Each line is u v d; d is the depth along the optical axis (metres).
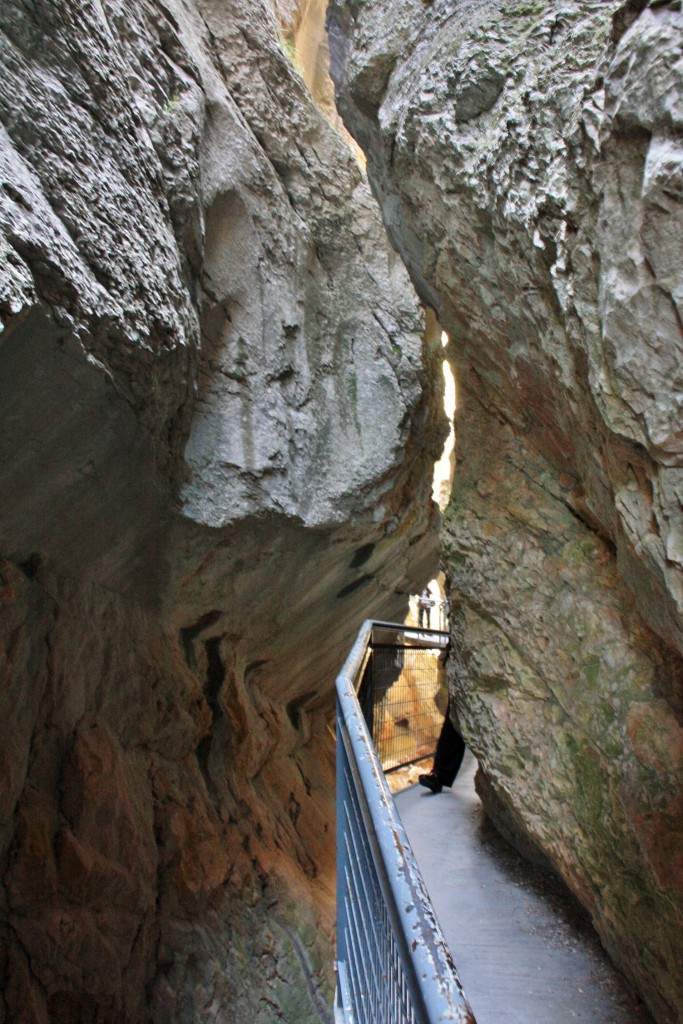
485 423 3.21
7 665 3.06
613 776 2.29
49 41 2.69
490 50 2.23
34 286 2.27
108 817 3.54
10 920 3.01
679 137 1.34
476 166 2.26
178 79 3.61
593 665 2.44
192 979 3.82
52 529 3.26
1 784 2.98
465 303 2.86
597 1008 2.22
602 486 2.14
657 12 1.40
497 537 2.97
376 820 1.23
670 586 1.58
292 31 7.91
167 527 3.86
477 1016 2.17
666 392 1.46
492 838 3.72
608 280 1.55
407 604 7.89
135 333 2.81
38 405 2.63
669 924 1.99
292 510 4.21
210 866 4.23
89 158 2.76
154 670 4.19
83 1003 3.26
